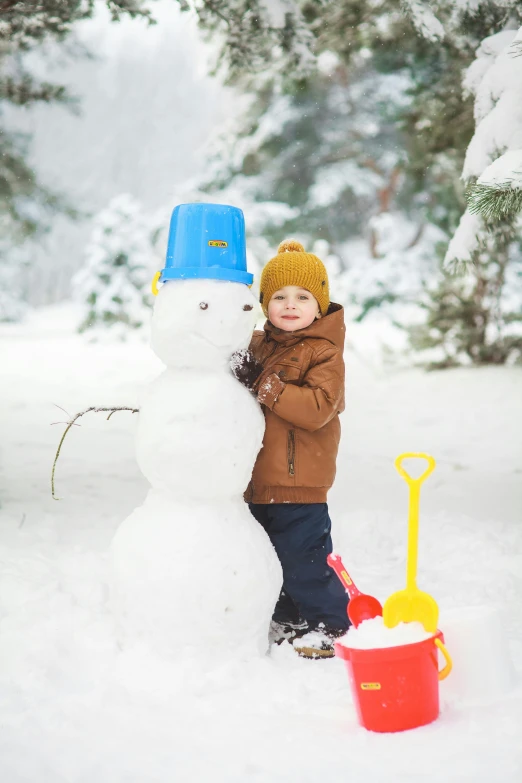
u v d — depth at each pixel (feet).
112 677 9.41
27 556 13.05
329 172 86.48
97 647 9.93
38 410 34.42
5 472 22.20
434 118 27.45
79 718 8.41
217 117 96.99
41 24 19.88
